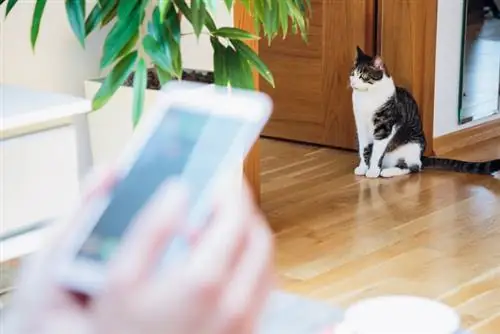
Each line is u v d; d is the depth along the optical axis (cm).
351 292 227
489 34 385
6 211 170
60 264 45
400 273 239
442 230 273
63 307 43
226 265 42
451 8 362
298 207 298
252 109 58
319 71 380
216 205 45
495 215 287
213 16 241
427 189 318
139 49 242
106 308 40
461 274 238
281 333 88
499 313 213
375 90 329
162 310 40
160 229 42
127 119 245
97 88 250
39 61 244
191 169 53
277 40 387
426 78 355
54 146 176
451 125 378
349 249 258
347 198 308
